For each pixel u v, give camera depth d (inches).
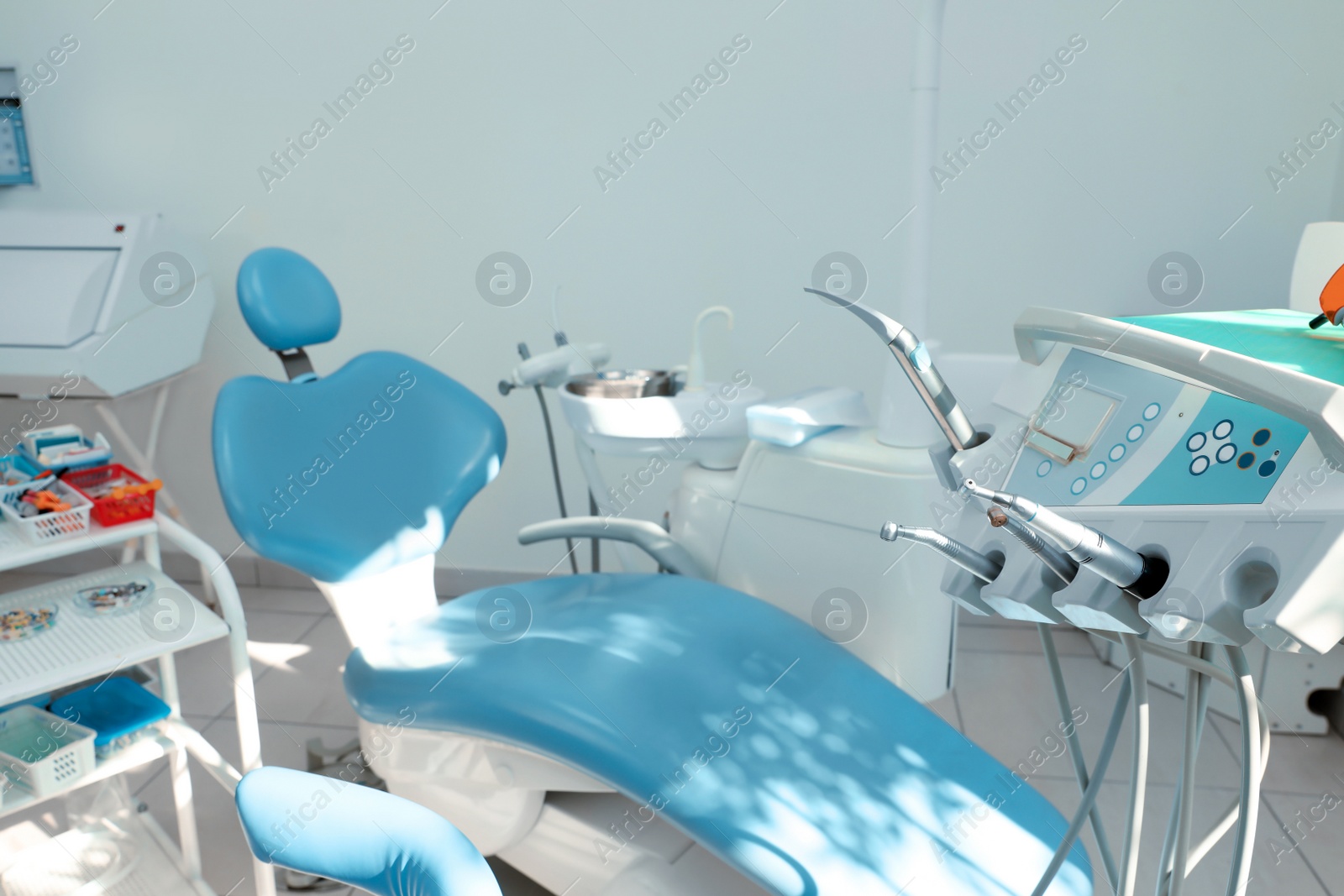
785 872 42.3
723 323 102.2
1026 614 32.1
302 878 65.4
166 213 109.0
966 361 96.2
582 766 48.9
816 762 49.3
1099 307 96.3
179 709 65.3
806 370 101.9
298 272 67.1
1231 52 88.6
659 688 52.6
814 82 94.4
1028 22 90.3
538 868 58.4
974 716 87.6
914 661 63.9
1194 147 91.2
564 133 99.9
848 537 63.3
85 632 58.1
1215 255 93.6
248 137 105.2
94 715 59.9
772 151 96.8
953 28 91.4
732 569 69.4
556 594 67.1
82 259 91.0
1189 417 29.7
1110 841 70.9
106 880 63.7
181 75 104.5
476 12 98.0
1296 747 83.1
